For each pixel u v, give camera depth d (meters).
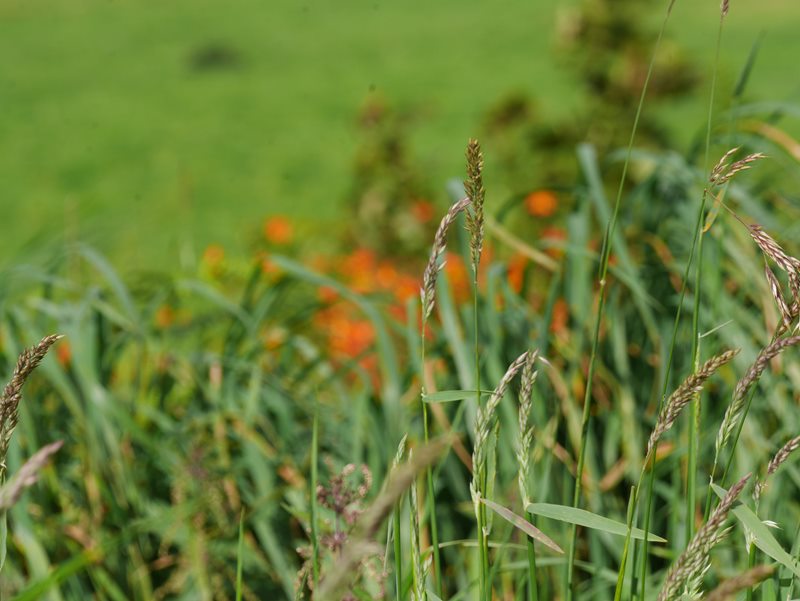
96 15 30.58
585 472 2.10
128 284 2.91
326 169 15.58
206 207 13.39
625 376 2.18
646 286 2.34
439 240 1.57
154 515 2.18
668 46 5.30
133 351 2.70
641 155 2.38
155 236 9.56
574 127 5.40
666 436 2.14
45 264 2.57
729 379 2.13
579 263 2.20
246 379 2.46
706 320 2.14
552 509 1.58
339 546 1.72
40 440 2.15
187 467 2.14
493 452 1.63
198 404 2.46
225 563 2.13
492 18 28.09
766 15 24.81
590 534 2.06
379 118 5.64
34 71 24.20
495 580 2.01
